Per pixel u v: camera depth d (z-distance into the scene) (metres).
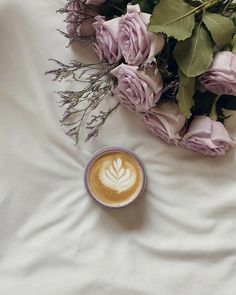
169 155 0.69
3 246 0.69
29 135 0.70
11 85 0.71
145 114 0.66
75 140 0.70
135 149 0.70
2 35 0.71
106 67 0.67
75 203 0.70
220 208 0.68
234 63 0.60
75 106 0.70
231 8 0.64
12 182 0.70
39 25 0.71
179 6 0.59
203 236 0.68
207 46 0.60
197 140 0.65
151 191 0.69
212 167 0.69
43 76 0.71
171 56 0.62
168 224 0.68
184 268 0.67
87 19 0.67
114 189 0.68
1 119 0.71
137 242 0.68
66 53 0.71
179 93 0.61
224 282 0.67
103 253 0.68
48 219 0.69
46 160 0.70
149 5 0.63
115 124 0.70
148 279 0.67
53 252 0.68
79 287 0.67
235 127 0.69
